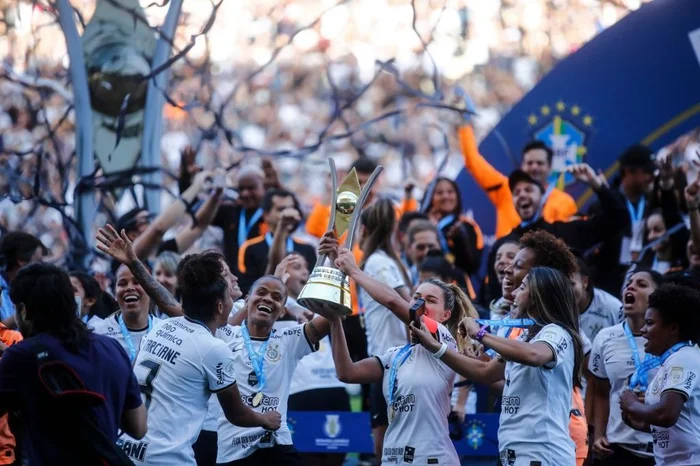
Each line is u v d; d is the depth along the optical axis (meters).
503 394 8.34
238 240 14.12
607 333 10.16
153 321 10.03
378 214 11.77
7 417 9.27
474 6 23.78
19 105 15.05
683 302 8.57
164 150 17.11
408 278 11.81
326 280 8.26
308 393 12.38
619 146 14.79
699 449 8.37
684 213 13.09
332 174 8.80
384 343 11.40
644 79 14.74
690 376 8.34
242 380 9.40
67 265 12.96
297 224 13.55
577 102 14.99
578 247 12.77
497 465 9.24
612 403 10.02
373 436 11.56
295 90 23.45
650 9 14.72
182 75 14.60
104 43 13.31
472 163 14.77
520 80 23.81
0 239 11.39
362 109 23.62
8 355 7.01
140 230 13.02
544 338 8.08
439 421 8.86
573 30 23.86
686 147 16.72
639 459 9.84
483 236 15.43
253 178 14.20
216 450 9.79
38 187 13.09
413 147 23.14
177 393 8.02
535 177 13.94
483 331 8.00
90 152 13.20
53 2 13.23
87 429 6.96
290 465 9.45
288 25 23.03
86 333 7.21
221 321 8.62
